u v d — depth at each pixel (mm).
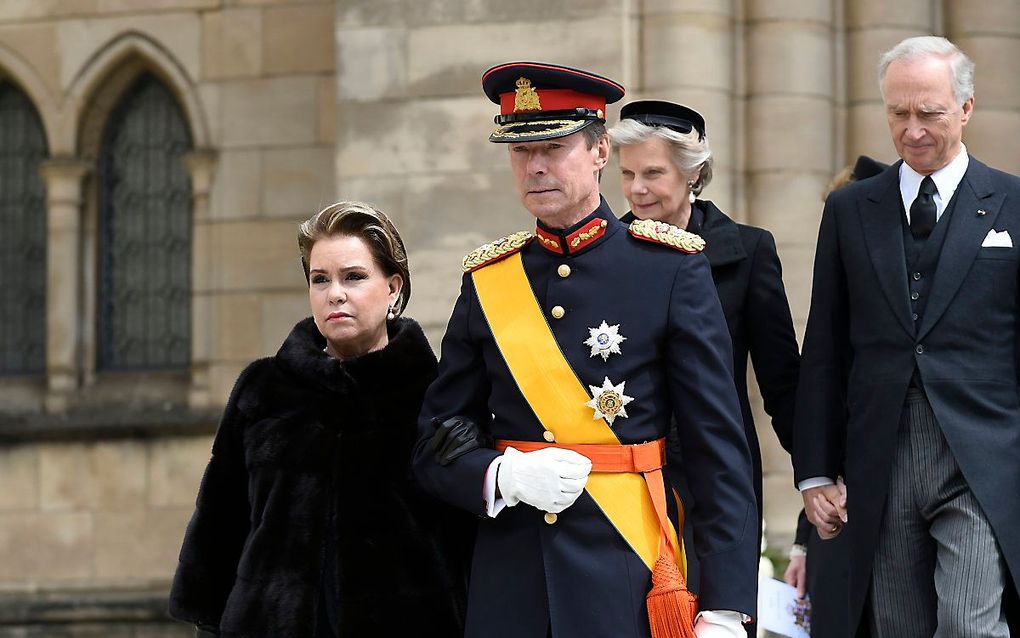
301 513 15680
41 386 38375
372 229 16172
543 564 14531
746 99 32594
